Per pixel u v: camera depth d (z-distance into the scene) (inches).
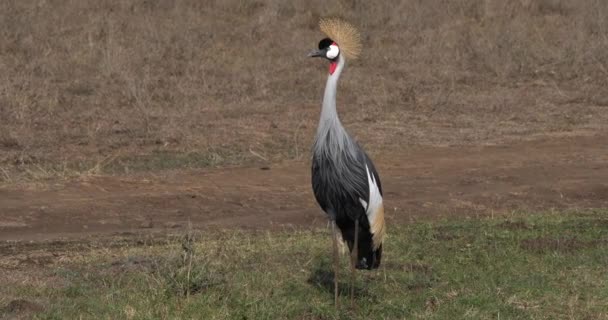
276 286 1072.8
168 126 1980.8
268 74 2487.7
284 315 991.0
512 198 1552.7
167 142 1867.6
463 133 2021.4
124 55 2508.6
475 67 2664.9
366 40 2920.8
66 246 1245.1
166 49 2659.9
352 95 2320.4
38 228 1348.4
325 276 1123.3
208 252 1193.4
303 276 1120.2
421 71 2593.5
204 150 1825.8
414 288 1086.4
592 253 1214.9
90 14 2977.4
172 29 2901.1
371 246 999.6
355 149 967.0
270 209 1482.5
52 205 1441.9
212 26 3009.4
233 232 1322.6
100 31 2787.9
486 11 3267.7
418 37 2972.4
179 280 1052.5
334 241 992.2
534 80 2559.1
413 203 1508.4
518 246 1246.3
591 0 3316.9
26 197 1482.5
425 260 1191.6
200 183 1599.4
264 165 1744.6
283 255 1203.2
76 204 1451.8
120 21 2903.5
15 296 1022.4
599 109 2281.0
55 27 2807.6
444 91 2388.0
